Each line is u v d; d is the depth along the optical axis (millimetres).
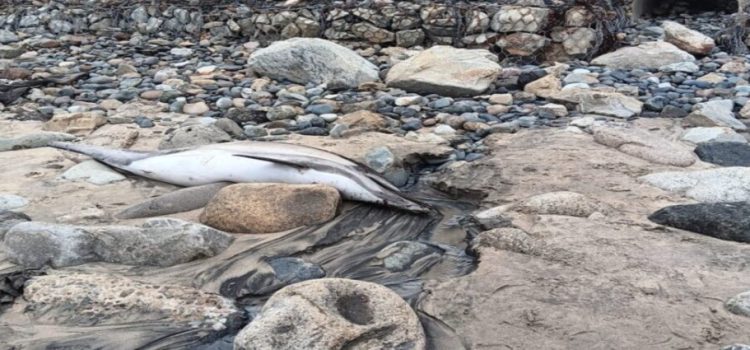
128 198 7066
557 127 8414
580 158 7578
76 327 5520
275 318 5316
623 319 5500
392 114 8781
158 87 9805
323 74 9852
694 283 5781
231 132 8352
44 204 6938
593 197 6902
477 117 8625
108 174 7391
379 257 6266
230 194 6586
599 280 5820
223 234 6344
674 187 6992
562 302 5645
